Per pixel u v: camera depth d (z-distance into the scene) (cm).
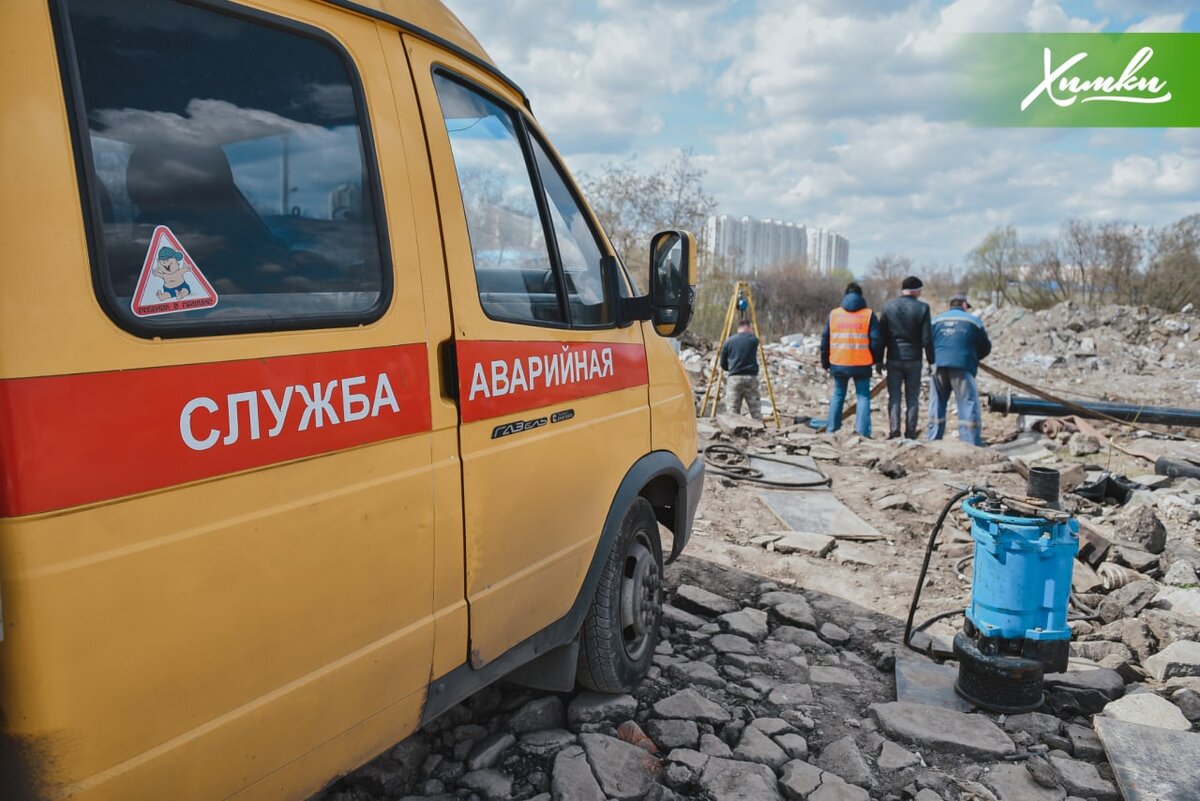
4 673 139
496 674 264
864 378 1009
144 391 154
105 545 148
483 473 242
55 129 143
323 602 192
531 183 287
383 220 212
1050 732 335
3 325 135
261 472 176
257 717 179
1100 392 1605
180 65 167
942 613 448
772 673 384
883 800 294
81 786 148
